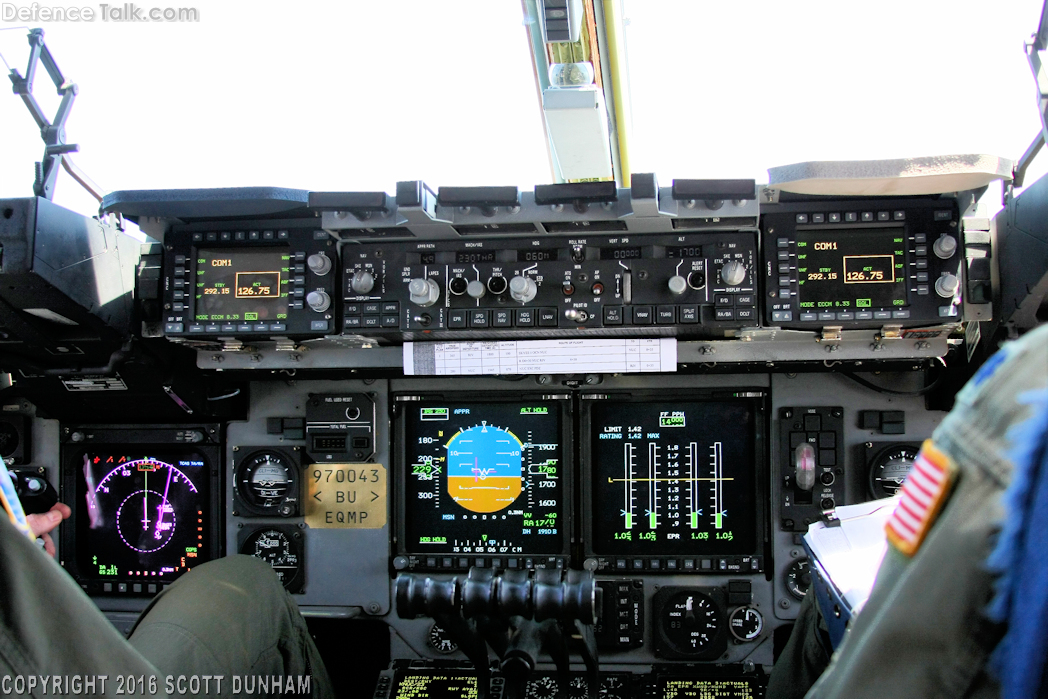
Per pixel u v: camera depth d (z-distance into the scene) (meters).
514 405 3.54
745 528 3.45
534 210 2.77
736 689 3.25
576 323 2.89
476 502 3.54
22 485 3.40
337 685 3.57
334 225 2.85
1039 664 0.82
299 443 3.60
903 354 3.07
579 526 3.50
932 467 0.98
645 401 3.50
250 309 3.03
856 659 1.02
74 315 3.00
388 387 3.59
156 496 3.66
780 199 2.80
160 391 3.38
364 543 3.56
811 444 3.38
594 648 2.74
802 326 2.83
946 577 0.92
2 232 2.74
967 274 2.89
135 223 3.05
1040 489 0.81
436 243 2.96
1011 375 0.92
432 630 3.49
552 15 3.23
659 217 2.75
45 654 1.39
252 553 3.60
